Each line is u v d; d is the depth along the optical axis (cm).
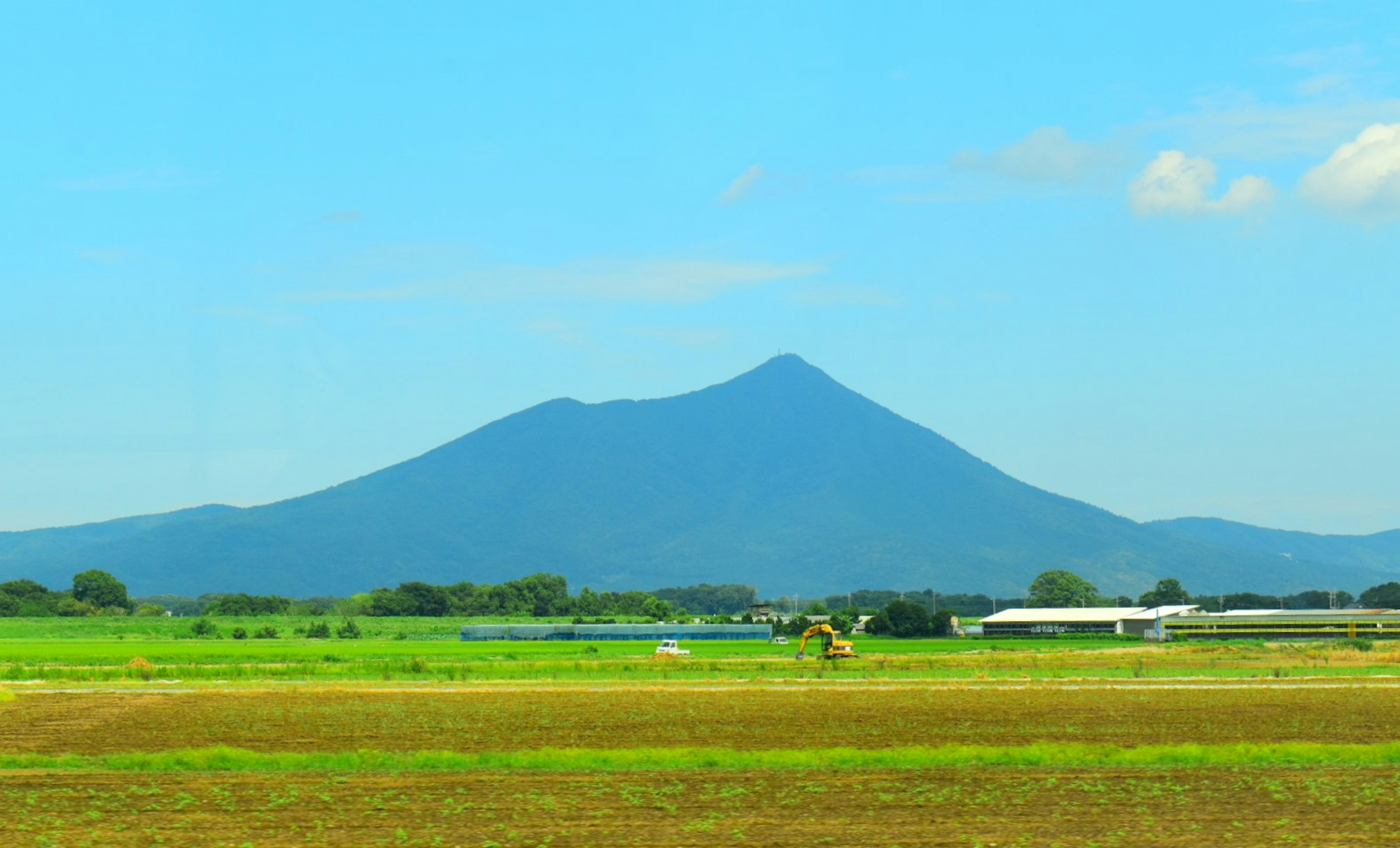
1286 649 15950
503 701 7112
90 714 6381
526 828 3412
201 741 5447
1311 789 3991
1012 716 6375
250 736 5609
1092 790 3978
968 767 4500
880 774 4316
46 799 3825
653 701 7094
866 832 3356
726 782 4144
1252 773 4353
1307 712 6606
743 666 10988
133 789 3966
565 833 3341
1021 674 9962
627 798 3838
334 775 4325
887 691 7862
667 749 5047
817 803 3772
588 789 4003
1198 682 9000
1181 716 6406
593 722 6100
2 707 6719
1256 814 3591
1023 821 3506
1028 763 4619
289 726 5934
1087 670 10669
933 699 7238
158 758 4644
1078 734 5756
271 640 18262
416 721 6106
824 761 4647
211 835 3319
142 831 3362
